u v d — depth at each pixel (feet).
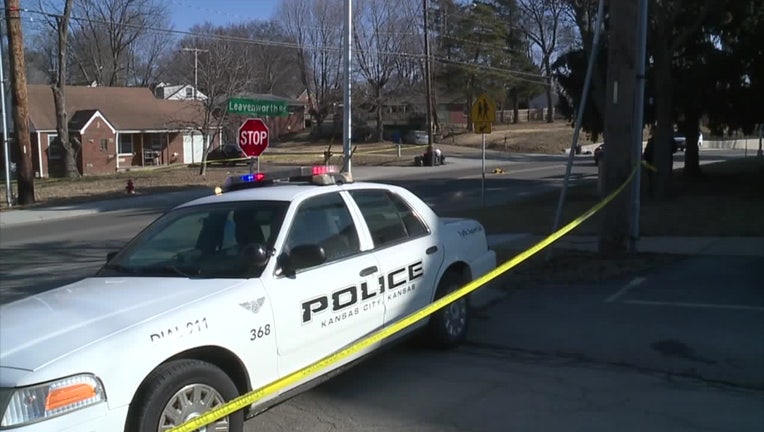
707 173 105.19
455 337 23.67
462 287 23.94
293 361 16.60
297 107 278.67
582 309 28.35
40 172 156.56
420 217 22.56
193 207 19.26
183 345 14.16
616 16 36.17
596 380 20.67
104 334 13.48
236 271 16.55
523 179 120.67
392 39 232.32
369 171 145.69
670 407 18.47
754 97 78.64
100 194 103.96
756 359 21.88
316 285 17.34
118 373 13.08
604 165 38.01
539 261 37.58
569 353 23.21
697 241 42.11
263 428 17.65
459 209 72.33
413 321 19.17
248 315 15.49
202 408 14.43
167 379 13.76
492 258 25.81
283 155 187.11
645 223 49.96
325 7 245.65
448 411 18.48
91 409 12.66
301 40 249.96
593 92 68.39
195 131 171.42
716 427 17.12
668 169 68.95
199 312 14.70
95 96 177.06
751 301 28.22
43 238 62.49
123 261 17.99
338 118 254.88
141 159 177.88
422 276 21.48
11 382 12.23
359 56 235.20
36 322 14.02
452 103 284.41
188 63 223.71
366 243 19.72
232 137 190.08
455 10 232.94
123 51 243.40
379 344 19.58
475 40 235.81
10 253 53.42
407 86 241.55
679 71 80.79
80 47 244.42
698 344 23.43
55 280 41.01
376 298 19.27
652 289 30.96
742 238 42.50
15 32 90.12
